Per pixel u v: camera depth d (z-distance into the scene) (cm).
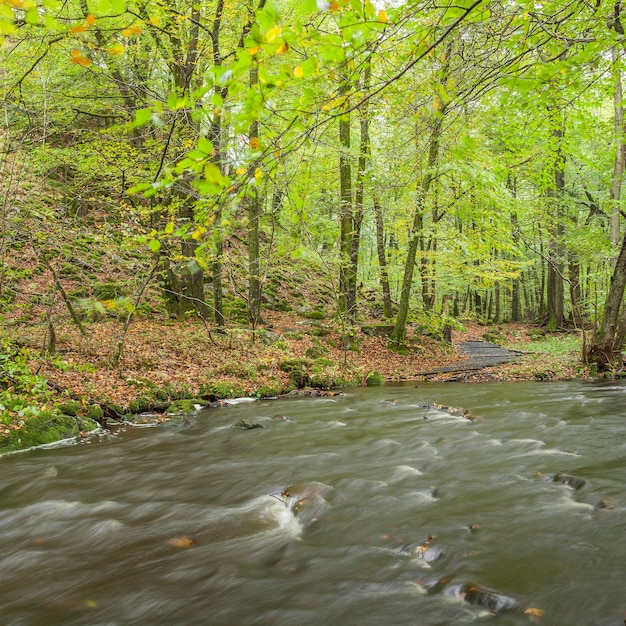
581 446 615
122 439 790
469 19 301
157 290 1867
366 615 291
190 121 873
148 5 965
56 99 1315
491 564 341
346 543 391
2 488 570
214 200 254
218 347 1391
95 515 479
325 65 227
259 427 837
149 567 371
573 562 338
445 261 1767
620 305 1337
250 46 192
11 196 959
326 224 1739
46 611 320
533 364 1560
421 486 511
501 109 856
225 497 519
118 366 1092
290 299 2436
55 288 1078
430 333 2070
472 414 843
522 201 1552
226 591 329
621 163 1443
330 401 1082
